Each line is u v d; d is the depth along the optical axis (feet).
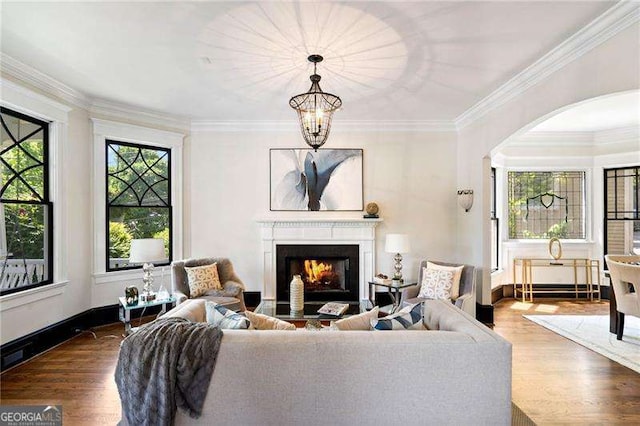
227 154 16.07
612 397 8.18
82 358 10.34
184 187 15.84
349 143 16.14
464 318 6.61
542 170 18.84
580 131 18.34
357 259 15.97
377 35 8.41
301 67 10.24
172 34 8.41
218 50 9.20
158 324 5.96
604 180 18.42
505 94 11.94
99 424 7.11
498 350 5.49
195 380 5.40
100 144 13.41
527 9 7.38
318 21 7.81
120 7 7.29
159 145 15.12
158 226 15.23
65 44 8.90
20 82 10.21
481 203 14.07
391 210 16.12
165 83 11.57
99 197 13.37
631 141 17.53
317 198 16.07
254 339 5.56
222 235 16.07
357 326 6.68
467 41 8.72
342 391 5.47
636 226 17.61
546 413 7.55
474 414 5.49
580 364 9.96
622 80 7.60
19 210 10.60
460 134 15.84
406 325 6.72
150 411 5.21
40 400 8.00
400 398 5.48
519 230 18.75
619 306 11.80
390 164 16.12
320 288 16.37
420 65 10.10
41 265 11.30
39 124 11.28
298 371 5.46
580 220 18.84
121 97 12.97
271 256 15.85
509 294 18.66
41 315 10.91
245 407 5.45
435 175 16.14
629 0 7.02
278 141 16.14
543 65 9.82
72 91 12.09
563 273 18.74
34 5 7.18
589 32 8.13
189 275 12.90
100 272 13.39
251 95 12.71
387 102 13.41
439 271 13.00
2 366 9.48
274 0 7.04
